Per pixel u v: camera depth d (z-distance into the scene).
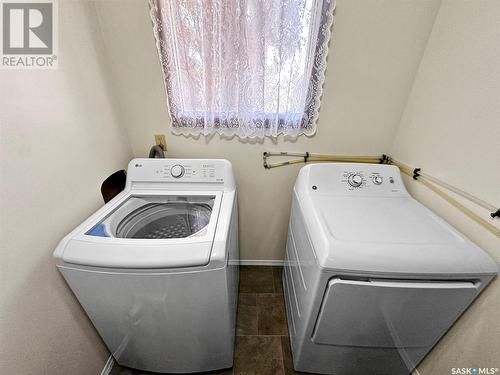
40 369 0.83
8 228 0.71
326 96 1.30
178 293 0.85
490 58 0.81
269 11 1.04
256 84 1.20
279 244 1.82
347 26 1.13
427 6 1.08
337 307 0.85
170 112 1.33
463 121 0.93
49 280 0.86
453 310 0.84
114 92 1.29
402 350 1.01
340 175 1.24
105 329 1.02
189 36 1.11
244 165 1.51
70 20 0.96
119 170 1.34
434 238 0.86
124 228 1.13
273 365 1.26
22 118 0.75
